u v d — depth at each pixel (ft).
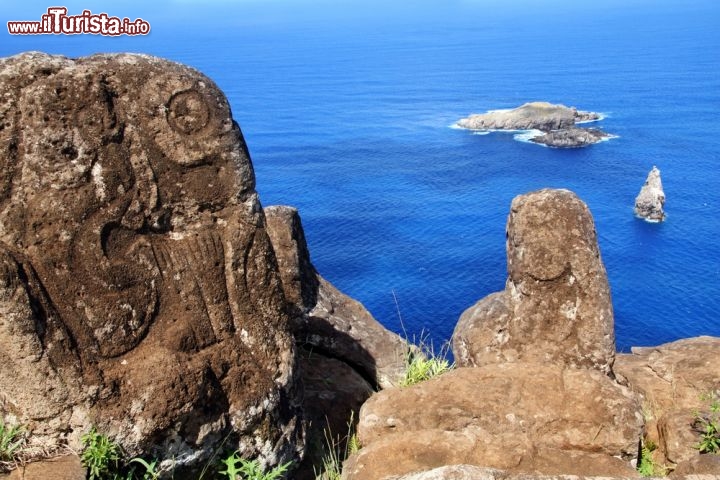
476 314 24.71
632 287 149.48
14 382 14.10
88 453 14.14
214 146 16.81
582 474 17.03
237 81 633.61
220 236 17.19
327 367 24.54
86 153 15.19
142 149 16.05
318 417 21.43
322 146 321.73
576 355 22.38
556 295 22.54
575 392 19.03
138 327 15.70
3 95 14.57
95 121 15.33
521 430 18.35
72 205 14.98
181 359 15.97
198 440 15.88
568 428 18.42
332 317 26.45
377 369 25.72
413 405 19.19
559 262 22.38
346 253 172.14
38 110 14.73
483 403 18.98
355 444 19.93
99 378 14.78
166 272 16.38
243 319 17.43
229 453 16.58
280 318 18.21
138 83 16.05
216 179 16.99
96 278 15.19
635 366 24.91
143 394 15.08
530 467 17.08
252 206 17.54
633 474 17.13
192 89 16.57
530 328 22.80
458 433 17.71
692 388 22.98
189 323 16.44
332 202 222.48
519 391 19.24
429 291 144.25
